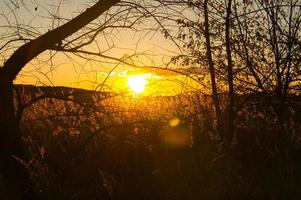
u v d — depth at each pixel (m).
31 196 5.82
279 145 8.09
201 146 8.51
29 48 5.89
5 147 5.76
